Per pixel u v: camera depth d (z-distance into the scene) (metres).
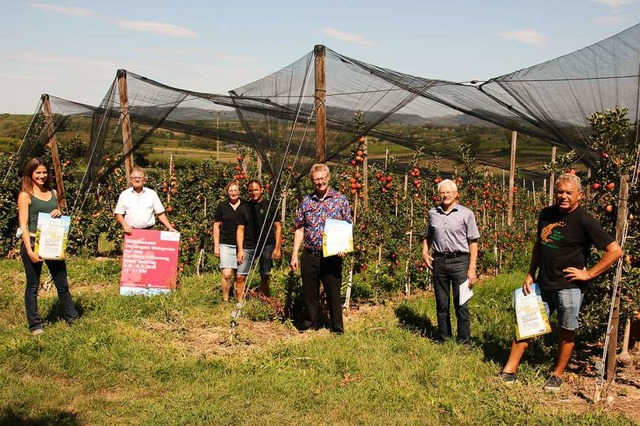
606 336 5.50
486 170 13.51
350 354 6.33
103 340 6.59
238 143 12.41
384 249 9.57
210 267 11.80
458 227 6.65
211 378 5.72
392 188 10.34
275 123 8.30
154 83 9.77
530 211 16.78
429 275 10.30
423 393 5.41
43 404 5.06
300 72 7.92
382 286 9.48
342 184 9.81
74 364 5.94
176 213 12.25
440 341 6.96
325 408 5.10
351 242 6.95
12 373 5.69
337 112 7.86
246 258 8.41
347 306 8.55
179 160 16.81
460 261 6.71
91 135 10.84
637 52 5.75
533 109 6.80
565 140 6.63
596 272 5.33
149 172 15.17
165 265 9.13
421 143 10.55
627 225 5.68
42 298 8.52
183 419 4.77
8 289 9.11
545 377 5.92
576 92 6.30
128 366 5.91
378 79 7.72
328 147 7.91
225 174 12.82
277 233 8.54
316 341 6.79
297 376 5.74
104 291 9.50
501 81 6.94
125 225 9.12
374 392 5.38
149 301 8.43
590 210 6.14
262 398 5.27
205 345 6.77
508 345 6.90
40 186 7.02
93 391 5.44
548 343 6.86
